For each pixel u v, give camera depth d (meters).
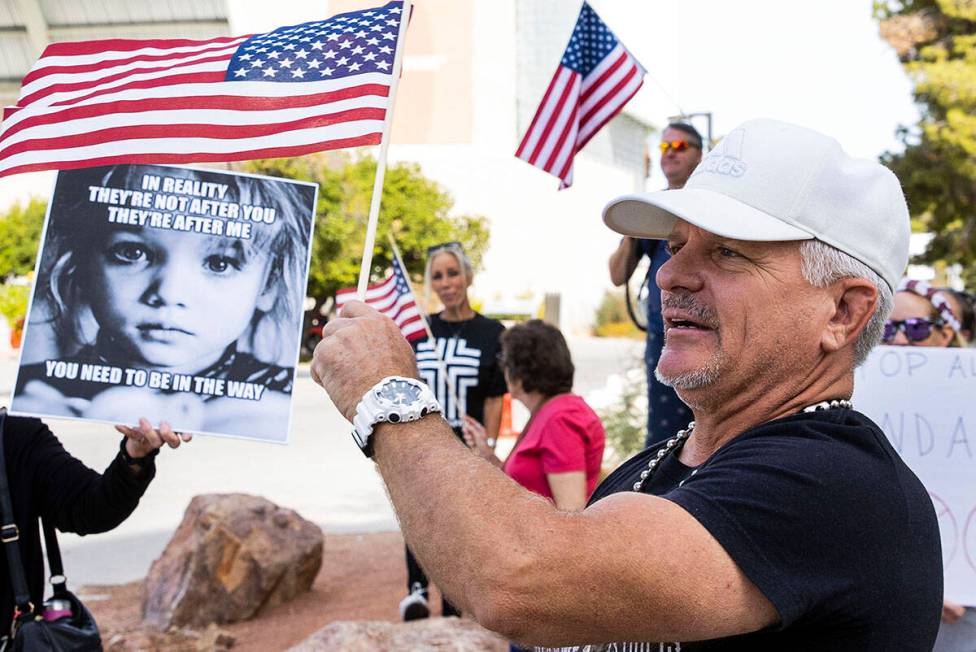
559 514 1.39
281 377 2.46
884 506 1.43
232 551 6.03
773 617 1.37
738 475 1.42
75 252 2.47
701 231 1.65
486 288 40.34
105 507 2.68
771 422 1.55
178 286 2.47
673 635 1.37
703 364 1.62
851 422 1.56
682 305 1.66
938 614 1.51
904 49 21.06
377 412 1.55
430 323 5.87
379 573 7.04
